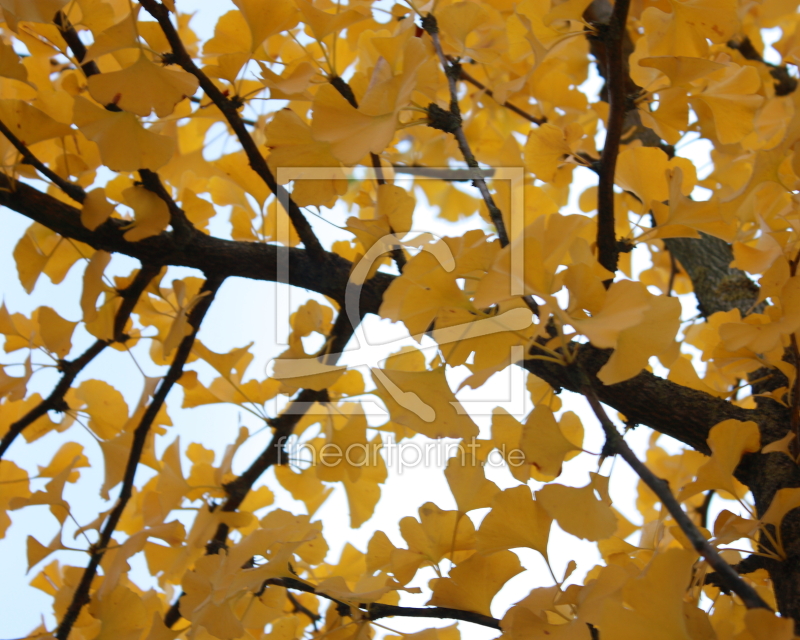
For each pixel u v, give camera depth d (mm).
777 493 662
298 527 858
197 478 1236
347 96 969
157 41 914
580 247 656
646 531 929
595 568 912
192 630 813
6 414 1273
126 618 992
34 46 1056
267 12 904
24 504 1030
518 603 678
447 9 929
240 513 1167
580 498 615
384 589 771
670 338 580
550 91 1311
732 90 874
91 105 807
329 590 772
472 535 784
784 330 645
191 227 1075
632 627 521
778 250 718
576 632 608
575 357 620
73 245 1080
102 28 963
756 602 465
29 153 938
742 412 875
